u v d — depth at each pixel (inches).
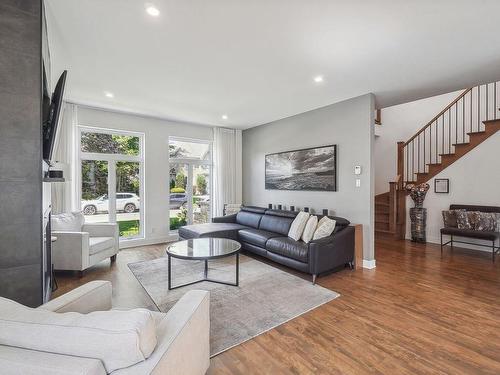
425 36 94.1
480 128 210.5
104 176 193.0
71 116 172.1
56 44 100.2
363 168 154.0
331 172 170.9
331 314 96.1
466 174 192.9
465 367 68.5
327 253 129.3
